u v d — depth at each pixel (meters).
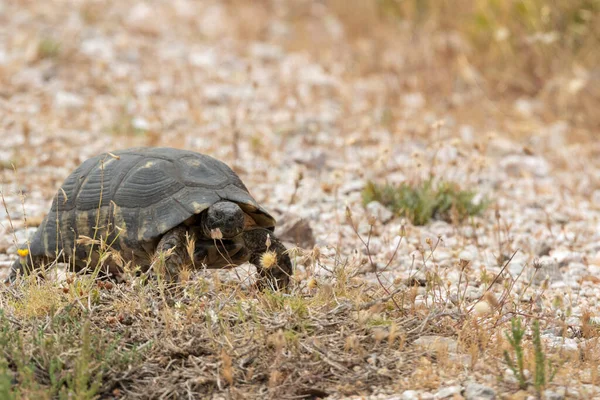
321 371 6.43
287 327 6.75
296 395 6.21
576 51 18.34
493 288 8.90
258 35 24.39
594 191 13.55
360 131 16.39
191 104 17.64
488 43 19.58
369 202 12.09
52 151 13.98
